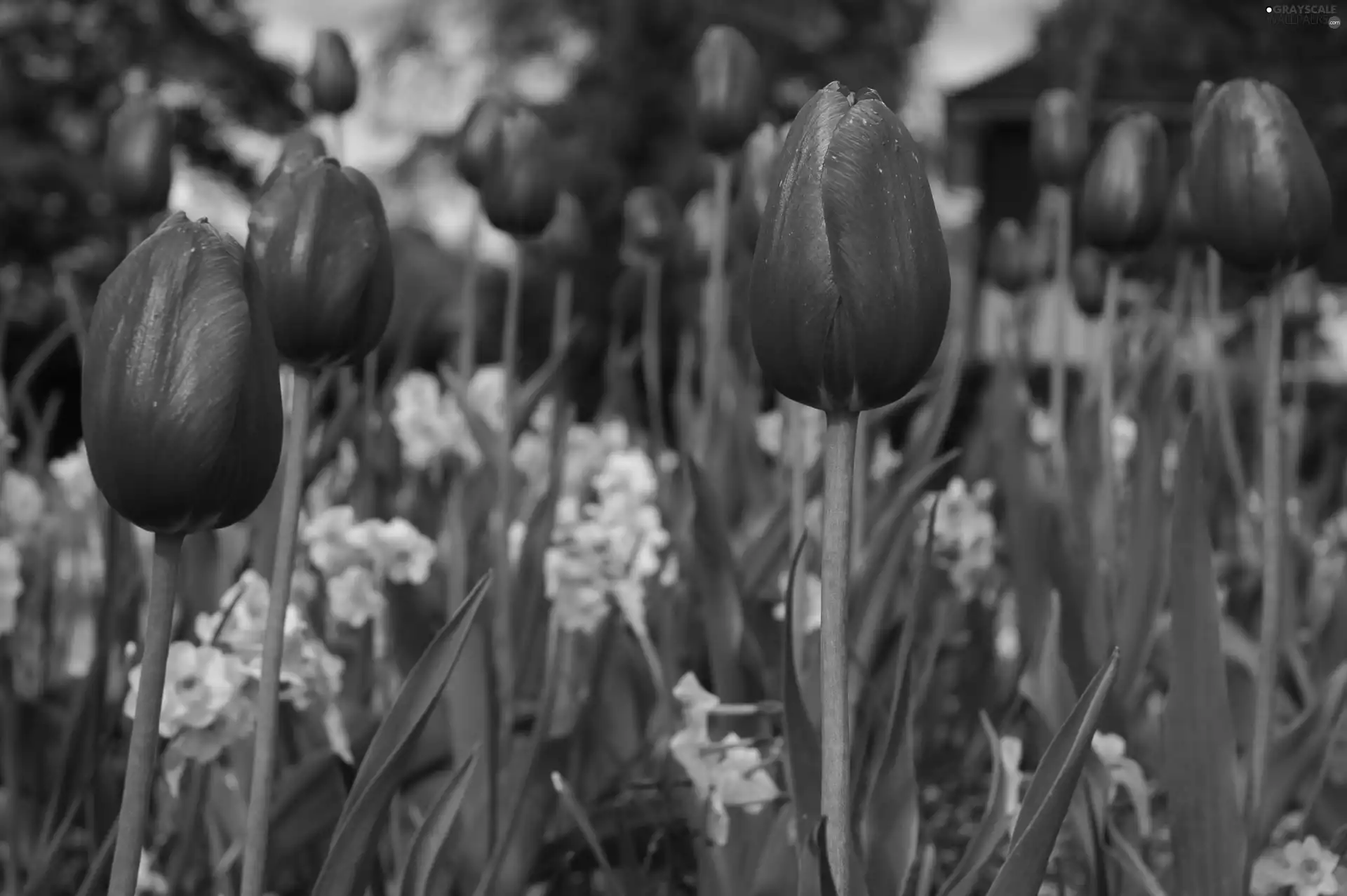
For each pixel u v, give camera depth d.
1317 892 1.00
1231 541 1.60
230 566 1.24
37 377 7.17
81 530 1.48
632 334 10.14
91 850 1.09
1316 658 1.25
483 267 11.25
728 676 1.09
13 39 13.85
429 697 0.93
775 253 0.87
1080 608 1.16
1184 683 0.99
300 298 0.91
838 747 0.87
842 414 0.87
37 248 12.37
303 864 1.12
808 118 0.87
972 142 12.36
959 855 1.20
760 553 1.20
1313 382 4.63
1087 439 1.34
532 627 1.15
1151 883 1.00
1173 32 7.14
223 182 14.80
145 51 14.35
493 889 1.07
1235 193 1.00
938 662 1.33
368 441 1.30
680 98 12.43
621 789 1.07
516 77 14.14
